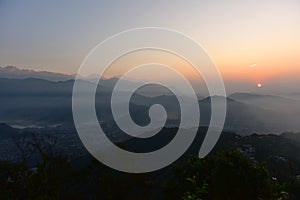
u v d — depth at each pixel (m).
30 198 8.11
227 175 5.62
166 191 6.73
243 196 5.58
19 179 8.50
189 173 6.30
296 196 5.39
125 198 10.77
